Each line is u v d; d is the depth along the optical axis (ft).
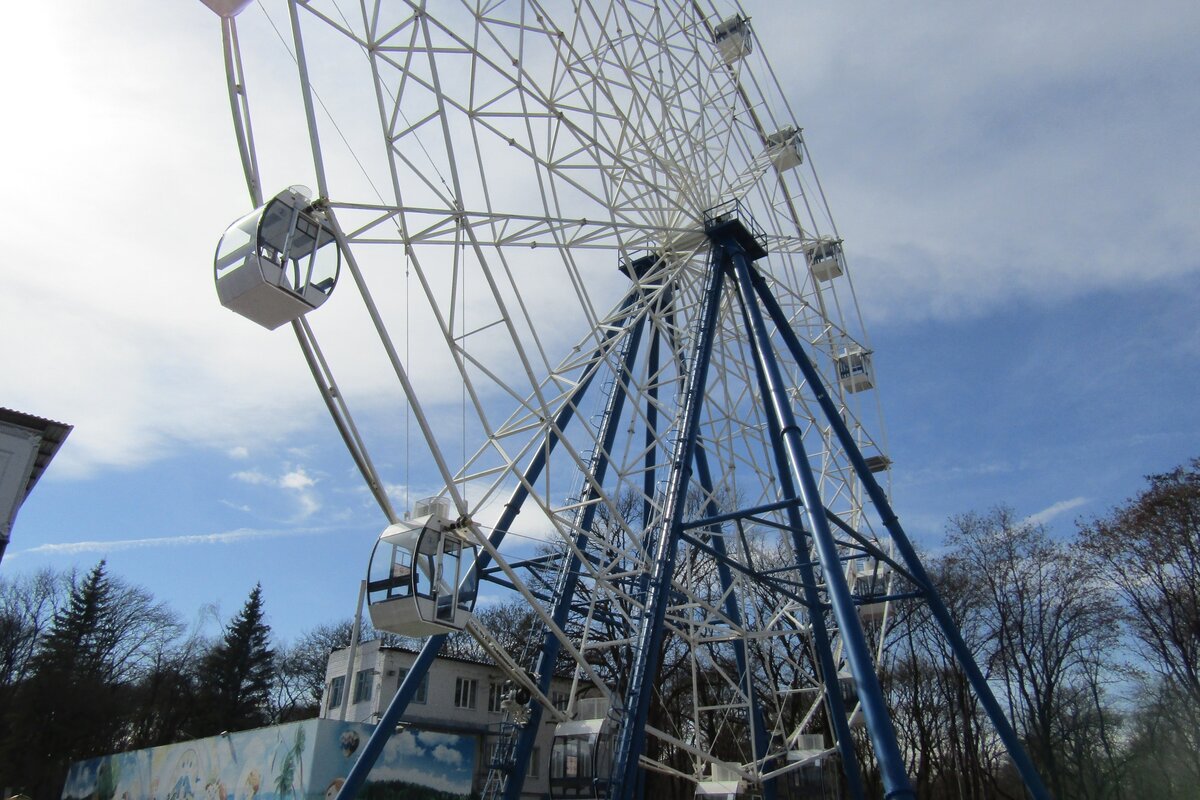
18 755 163.53
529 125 57.26
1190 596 123.34
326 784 83.41
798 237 97.09
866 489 73.00
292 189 44.06
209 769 100.83
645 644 60.64
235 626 209.05
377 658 124.98
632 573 66.69
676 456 67.00
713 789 78.69
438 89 48.96
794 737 82.38
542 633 77.77
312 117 42.96
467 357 50.16
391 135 47.11
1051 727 142.61
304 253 44.19
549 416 54.54
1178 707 130.41
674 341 80.79
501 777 66.39
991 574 145.48
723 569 88.63
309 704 227.40
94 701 177.78
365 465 49.62
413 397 45.98
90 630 198.49
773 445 73.51
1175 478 127.85
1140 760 142.92
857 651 48.93
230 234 42.93
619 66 67.62
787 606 87.30
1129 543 130.72
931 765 152.46
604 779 69.21
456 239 49.93
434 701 123.65
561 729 72.02
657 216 73.67
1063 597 138.31
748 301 71.67
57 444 62.75
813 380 77.15
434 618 51.60
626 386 70.38
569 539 57.21
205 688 199.31
